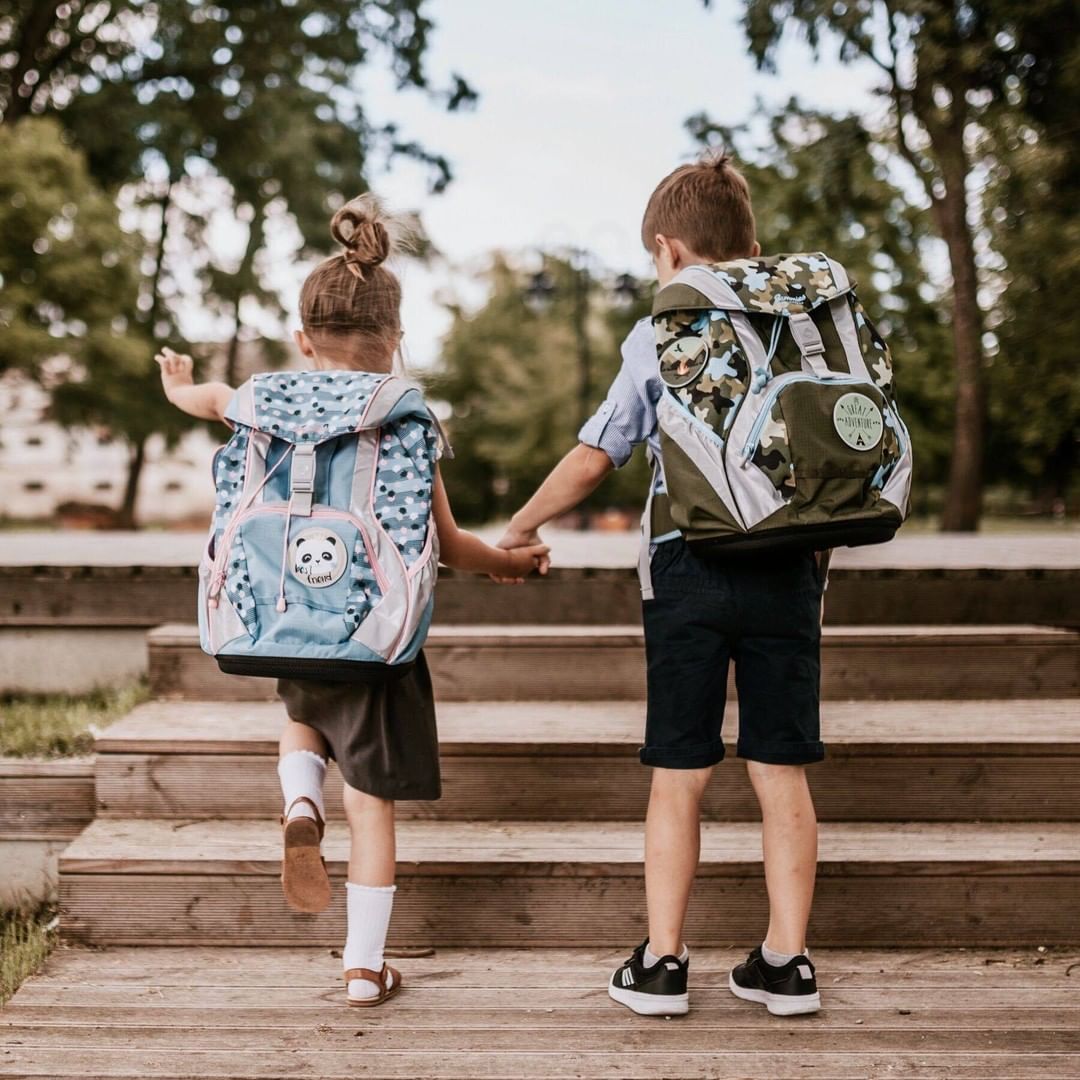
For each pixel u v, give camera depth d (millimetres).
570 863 2510
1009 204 15242
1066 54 12789
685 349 2082
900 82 13211
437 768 2273
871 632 3291
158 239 24375
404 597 2096
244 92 20500
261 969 2410
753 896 2529
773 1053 2070
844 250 17062
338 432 2123
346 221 2377
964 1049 2086
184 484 29609
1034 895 2537
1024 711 3135
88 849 2576
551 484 2330
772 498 2004
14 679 3836
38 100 19516
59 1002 2242
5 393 23938
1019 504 34969
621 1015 2209
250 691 3254
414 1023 2174
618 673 3279
